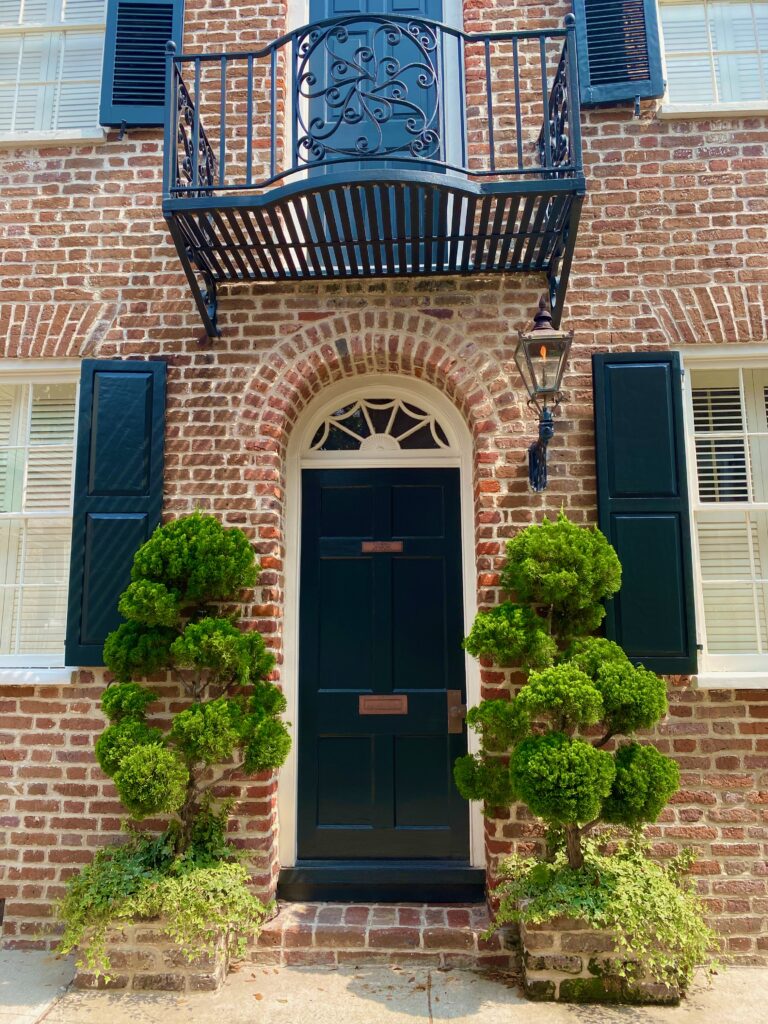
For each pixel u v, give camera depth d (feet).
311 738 13.28
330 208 11.35
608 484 12.44
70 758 12.36
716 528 13.16
